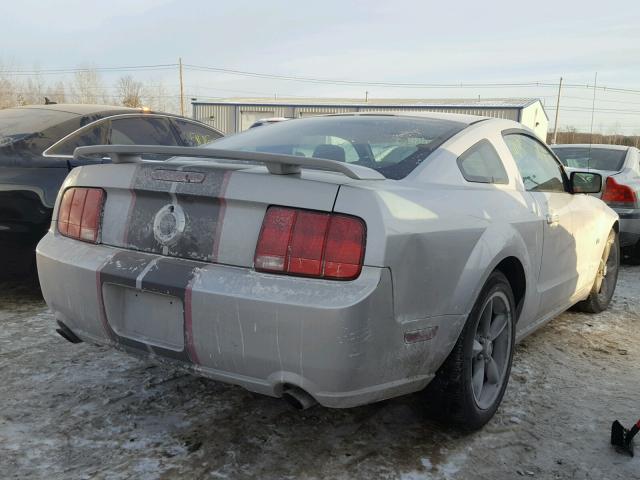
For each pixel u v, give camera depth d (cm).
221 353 212
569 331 422
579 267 390
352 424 271
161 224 228
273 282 203
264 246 207
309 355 198
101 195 248
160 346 226
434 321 227
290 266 203
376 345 204
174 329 223
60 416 267
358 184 209
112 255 236
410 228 211
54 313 264
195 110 4006
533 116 3522
